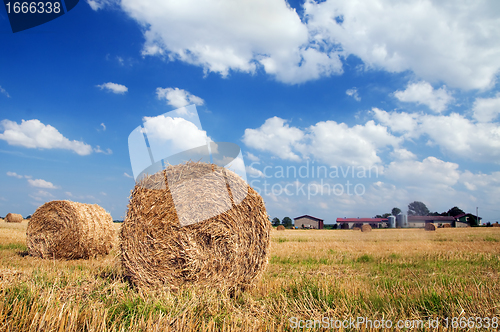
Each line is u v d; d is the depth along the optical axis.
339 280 5.65
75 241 8.39
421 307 4.07
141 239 5.49
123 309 3.76
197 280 5.36
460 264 7.80
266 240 5.83
